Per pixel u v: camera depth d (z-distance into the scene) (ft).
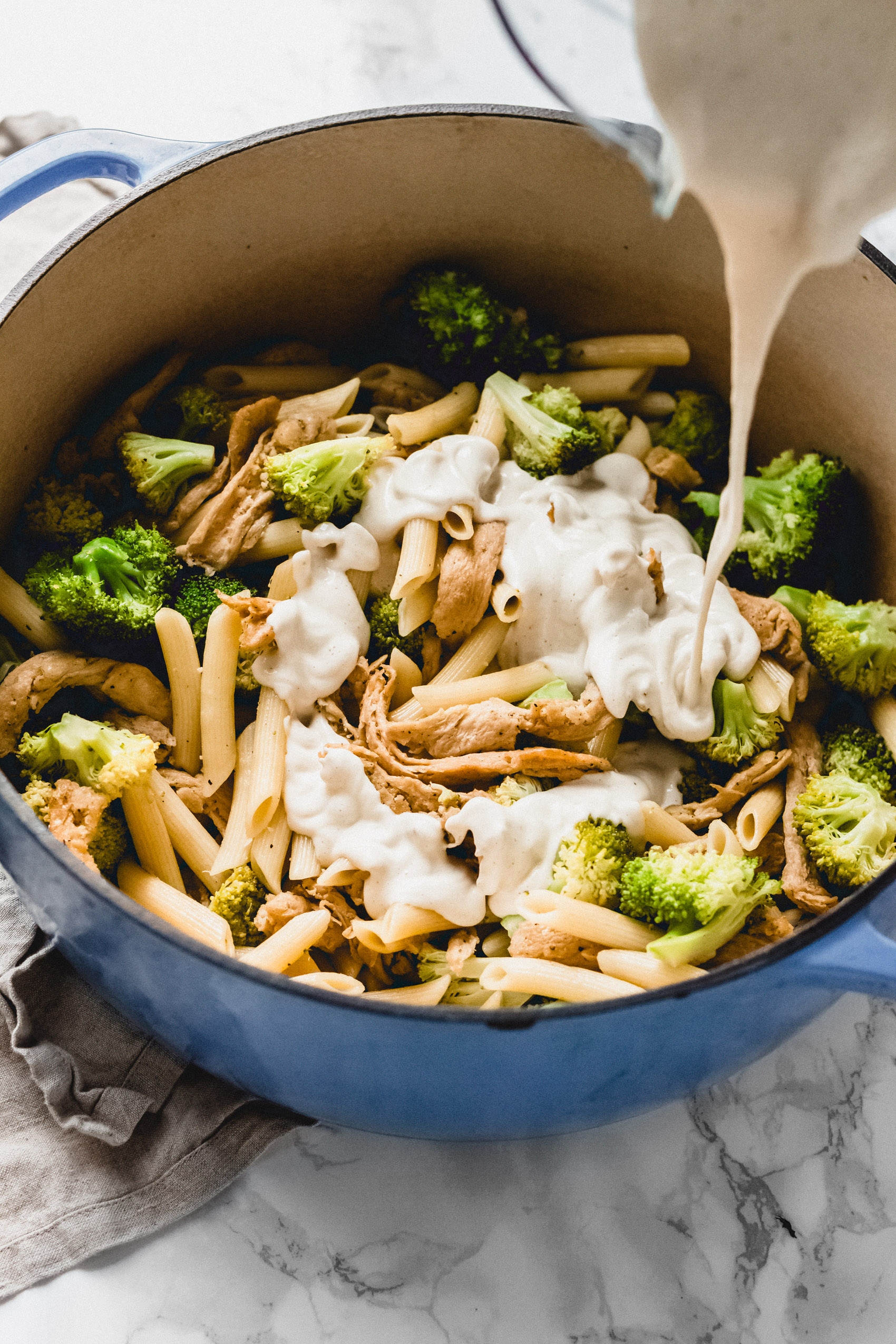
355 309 2.68
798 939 2.04
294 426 2.54
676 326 2.66
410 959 2.39
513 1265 2.29
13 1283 2.25
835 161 2.05
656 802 2.47
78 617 2.41
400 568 2.49
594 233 2.58
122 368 2.56
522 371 2.65
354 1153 2.35
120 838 2.40
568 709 2.45
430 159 2.49
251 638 2.43
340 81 3.03
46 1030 2.36
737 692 2.47
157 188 2.39
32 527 2.48
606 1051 2.07
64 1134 2.33
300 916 2.33
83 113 2.98
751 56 1.99
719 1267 2.31
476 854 2.37
